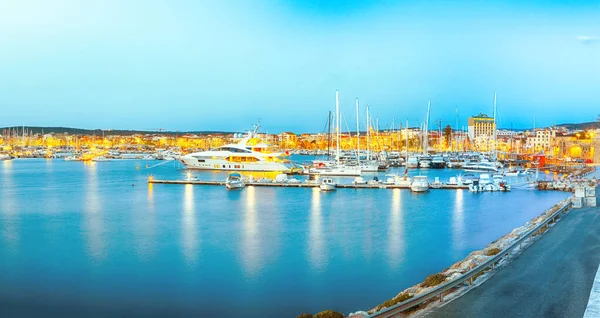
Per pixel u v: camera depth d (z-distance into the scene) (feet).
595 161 533.55
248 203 218.18
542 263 76.02
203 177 363.56
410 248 127.65
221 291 94.32
